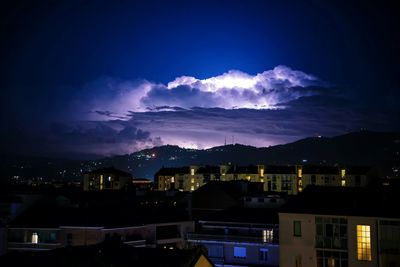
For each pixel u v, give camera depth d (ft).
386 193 188.65
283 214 184.03
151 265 120.06
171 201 343.67
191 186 577.43
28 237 241.14
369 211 173.58
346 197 190.90
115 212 262.88
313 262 177.88
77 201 303.68
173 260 122.62
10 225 244.22
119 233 238.07
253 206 280.51
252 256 227.40
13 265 112.88
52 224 241.96
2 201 256.93
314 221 179.73
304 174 520.42
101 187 565.53
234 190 333.83
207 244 235.81
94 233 232.94
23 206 260.62
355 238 172.55
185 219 276.41
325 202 187.73
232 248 231.71
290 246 181.88
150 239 252.42
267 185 534.78
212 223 241.35
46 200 277.03
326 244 177.17
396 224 167.22
